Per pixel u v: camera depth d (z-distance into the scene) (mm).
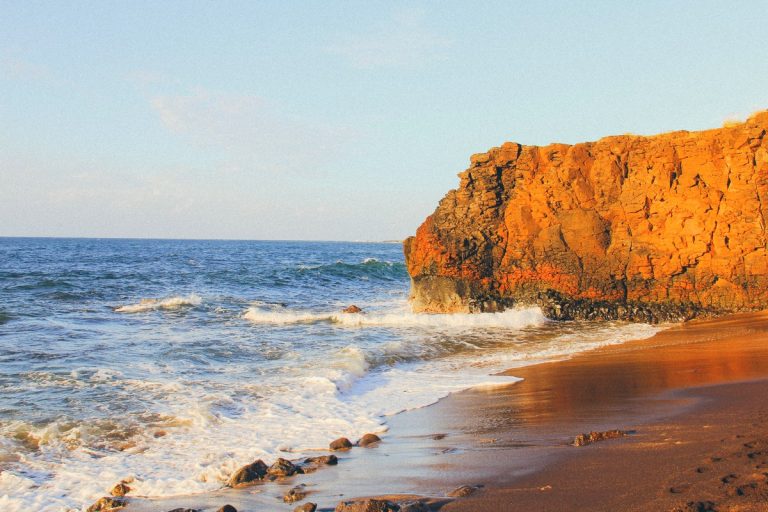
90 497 9070
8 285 43906
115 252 117625
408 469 9273
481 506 7277
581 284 32500
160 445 11375
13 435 11781
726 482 7102
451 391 15812
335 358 19812
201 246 186250
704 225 30578
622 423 11109
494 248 34594
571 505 7000
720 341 22016
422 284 35938
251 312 31781
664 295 31219
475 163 35750
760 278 29500
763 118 29766
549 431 11016
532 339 25531
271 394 15141
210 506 8242
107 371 17297
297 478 9234
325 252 146500
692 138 31500
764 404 11484
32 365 17984
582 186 33406
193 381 16391
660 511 6465
